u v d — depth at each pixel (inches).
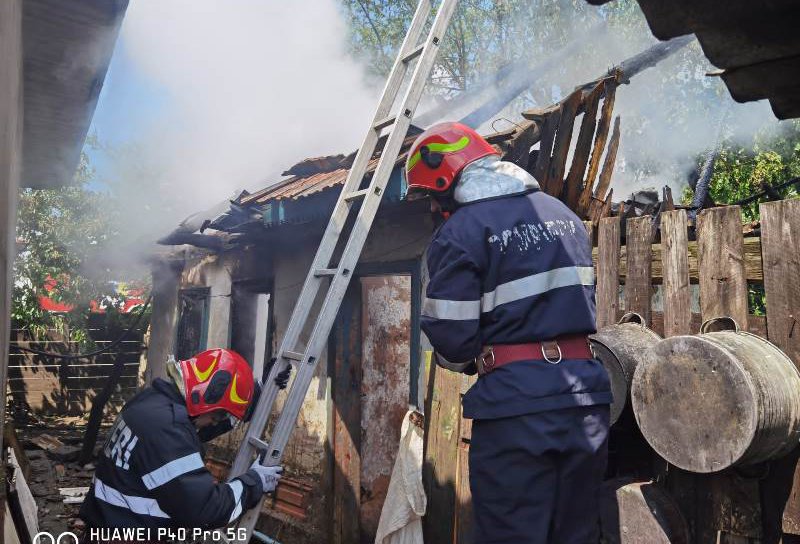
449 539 141.0
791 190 258.2
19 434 365.4
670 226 106.9
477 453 76.5
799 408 83.9
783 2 40.1
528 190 83.0
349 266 118.3
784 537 87.9
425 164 86.6
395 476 151.7
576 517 74.8
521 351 76.7
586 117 145.0
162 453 88.0
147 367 374.9
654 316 110.8
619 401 99.7
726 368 82.4
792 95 49.5
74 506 215.6
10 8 71.6
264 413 113.0
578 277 79.6
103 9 106.7
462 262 76.5
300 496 199.9
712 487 96.0
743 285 95.8
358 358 193.6
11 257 110.9
